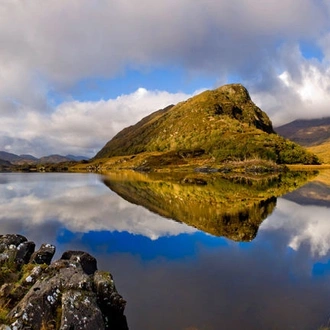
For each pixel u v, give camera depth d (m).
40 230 36.50
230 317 15.57
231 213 44.97
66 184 109.31
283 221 39.47
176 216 43.69
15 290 14.68
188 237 32.19
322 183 91.94
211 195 66.12
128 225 38.69
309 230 34.78
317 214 44.00
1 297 14.36
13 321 12.23
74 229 36.94
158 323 15.06
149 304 17.02
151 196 67.38
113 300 14.69
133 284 19.89
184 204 54.22
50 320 12.60
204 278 20.78
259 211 46.41
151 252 27.14
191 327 14.64
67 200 63.47
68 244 30.55
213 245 29.00
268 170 165.50
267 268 22.67
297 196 62.66
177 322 15.15
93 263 19.95
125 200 61.97
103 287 14.88
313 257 25.36
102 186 97.25
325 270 22.30
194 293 18.41
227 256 25.69
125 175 170.00
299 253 26.41
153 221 40.72
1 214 47.00
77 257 19.47
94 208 52.50
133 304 17.02
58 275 14.92
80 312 12.73
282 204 52.78
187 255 26.06
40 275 15.62
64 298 13.15
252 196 63.19
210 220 40.69
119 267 23.30
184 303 17.11
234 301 17.31
